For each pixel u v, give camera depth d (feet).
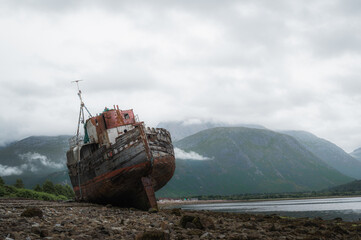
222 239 50.90
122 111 127.85
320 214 217.56
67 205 116.88
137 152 107.65
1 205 98.94
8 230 44.21
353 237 71.26
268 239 55.57
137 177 110.11
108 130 121.90
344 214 213.87
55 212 79.77
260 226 80.23
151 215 88.02
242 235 56.49
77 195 146.61
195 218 64.59
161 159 114.21
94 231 48.78
